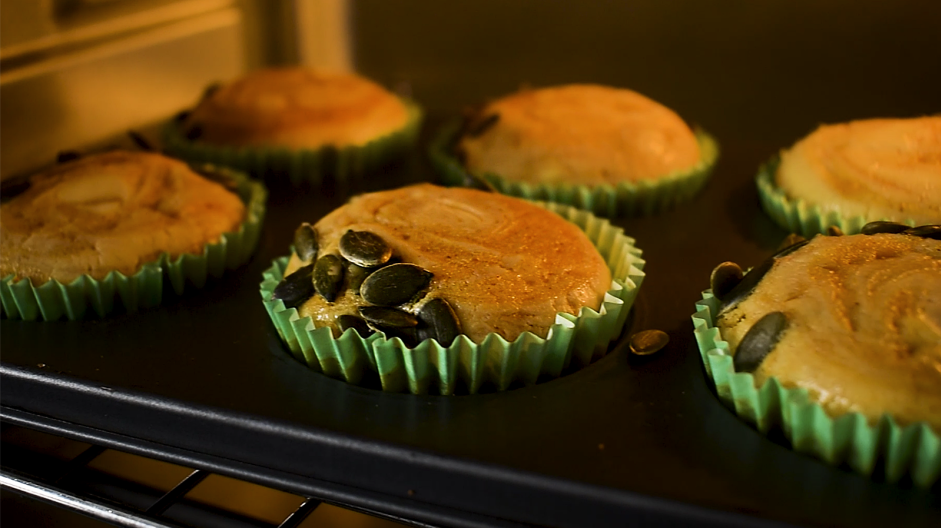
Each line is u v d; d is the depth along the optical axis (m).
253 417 0.19
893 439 0.17
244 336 0.21
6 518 0.21
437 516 0.18
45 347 0.21
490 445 0.18
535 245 0.21
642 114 0.28
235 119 0.29
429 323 0.19
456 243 0.21
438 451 0.18
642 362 0.20
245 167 0.28
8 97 0.26
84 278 0.22
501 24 0.34
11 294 0.21
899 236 0.20
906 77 0.31
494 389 0.20
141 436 0.19
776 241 0.25
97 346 0.21
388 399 0.19
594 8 0.33
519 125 0.28
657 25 0.32
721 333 0.19
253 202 0.25
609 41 0.33
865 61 0.31
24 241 0.22
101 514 0.18
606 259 0.23
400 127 0.30
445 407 0.19
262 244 0.25
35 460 0.20
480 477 0.17
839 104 0.31
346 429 0.18
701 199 0.27
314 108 0.29
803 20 0.31
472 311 0.19
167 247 0.23
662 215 0.26
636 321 0.22
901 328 0.18
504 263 0.20
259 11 0.34
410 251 0.20
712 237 0.25
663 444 0.18
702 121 0.32
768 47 0.32
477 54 0.34
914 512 0.17
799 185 0.25
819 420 0.17
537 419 0.19
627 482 0.17
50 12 0.27
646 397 0.19
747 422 0.19
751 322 0.19
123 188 0.24
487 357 0.19
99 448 0.20
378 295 0.20
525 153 0.27
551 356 0.20
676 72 0.33
